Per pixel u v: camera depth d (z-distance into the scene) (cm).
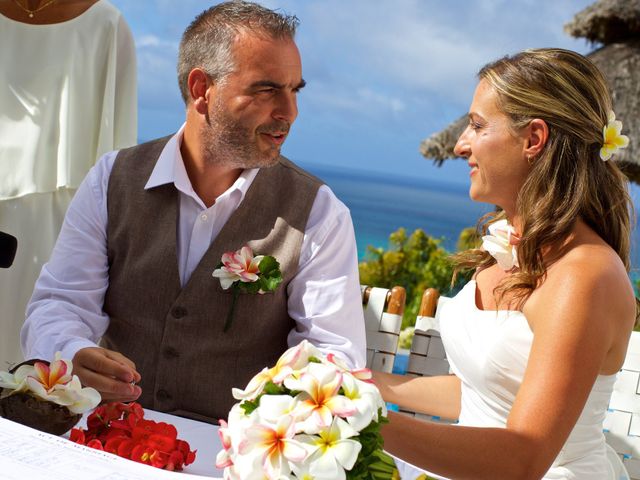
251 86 215
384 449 171
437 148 1083
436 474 172
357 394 129
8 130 325
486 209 243
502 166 206
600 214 201
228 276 223
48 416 161
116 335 238
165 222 233
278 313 236
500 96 205
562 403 176
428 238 1361
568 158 200
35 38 324
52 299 233
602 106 202
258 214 235
